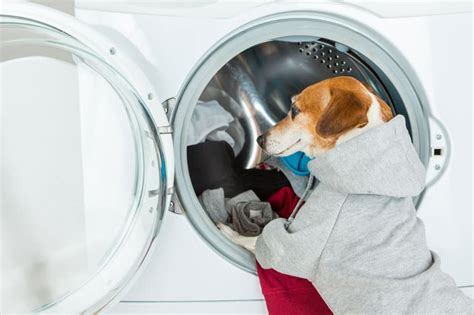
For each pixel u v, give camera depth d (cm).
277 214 117
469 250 110
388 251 87
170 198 97
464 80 104
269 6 97
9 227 95
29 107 94
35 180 96
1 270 95
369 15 100
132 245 98
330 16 101
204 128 113
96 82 94
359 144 89
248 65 116
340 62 113
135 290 105
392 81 105
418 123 107
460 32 102
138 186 98
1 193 95
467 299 89
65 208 98
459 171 108
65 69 94
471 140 107
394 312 83
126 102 94
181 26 96
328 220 91
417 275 86
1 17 88
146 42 96
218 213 113
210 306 106
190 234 103
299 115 111
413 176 91
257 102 121
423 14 101
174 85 98
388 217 90
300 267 93
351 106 106
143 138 96
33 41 91
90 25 95
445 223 109
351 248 89
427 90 104
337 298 88
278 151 114
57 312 97
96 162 97
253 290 107
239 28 98
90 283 98
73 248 98
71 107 95
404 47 102
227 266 105
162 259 104
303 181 121
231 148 120
